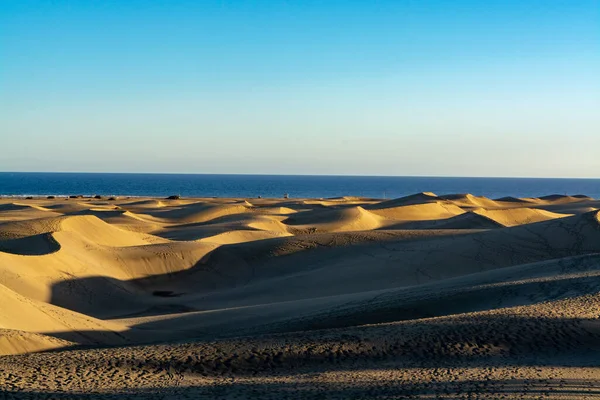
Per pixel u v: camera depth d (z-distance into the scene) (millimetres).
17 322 20438
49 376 13281
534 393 11820
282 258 42562
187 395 12016
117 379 13328
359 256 41688
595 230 44438
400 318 20938
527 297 22109
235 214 71812
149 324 25156
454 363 14375
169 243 42562
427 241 44812
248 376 13859
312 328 20156
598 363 14250
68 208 76688
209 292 36844
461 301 22625
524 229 46062
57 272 32469
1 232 42500
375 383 12867
